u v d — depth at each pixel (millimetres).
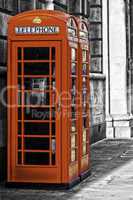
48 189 10086
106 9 20281
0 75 10758
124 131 20641
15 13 11859
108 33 20578
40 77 10102
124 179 11336
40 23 9984
